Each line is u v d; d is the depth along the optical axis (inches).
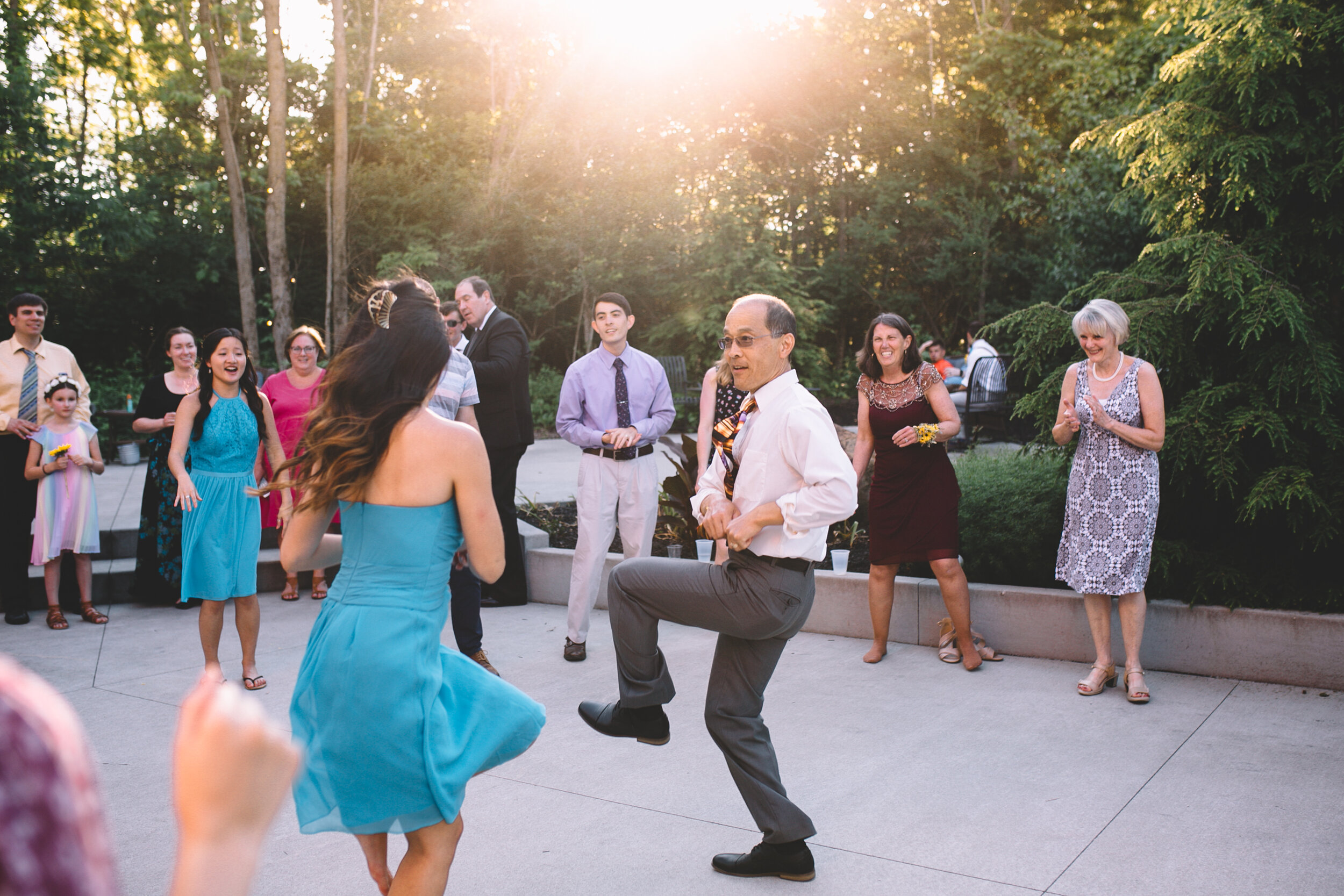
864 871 114.1
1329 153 195.5
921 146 826.2
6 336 622.8
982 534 217.2
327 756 86.7
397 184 797.9
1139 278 207.5
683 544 269.0
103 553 282.7
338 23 669.3
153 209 735.1
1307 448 186.2
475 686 95.6
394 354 91.5
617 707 116.6
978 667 188.5
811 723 163.2
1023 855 116.4
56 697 26.1
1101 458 169.2
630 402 204.7
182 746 30.4
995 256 763.4
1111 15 894.4
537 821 130.3
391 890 91.0
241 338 184.9
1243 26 196.7
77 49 785.6
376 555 90.4
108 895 25.0
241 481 184.5
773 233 792.3
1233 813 124.7
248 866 30.4
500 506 247.6
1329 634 167.5
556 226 747.4
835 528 274.5
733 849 121.3
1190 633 180.1
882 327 184.2
